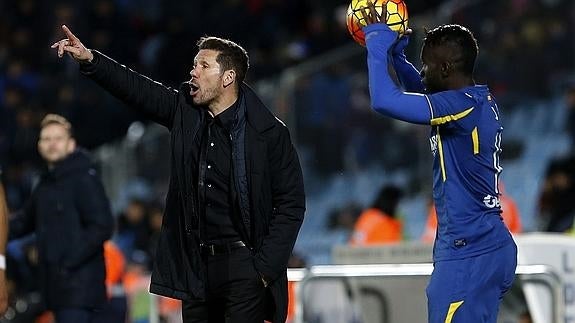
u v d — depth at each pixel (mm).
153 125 52938
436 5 66375
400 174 49594
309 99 50906
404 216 48781
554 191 41000
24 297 36844
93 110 64000
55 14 69812
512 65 50906
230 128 21453
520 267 28094
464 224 19938
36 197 30359
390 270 28984
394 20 19953
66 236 29859
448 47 20125
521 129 50469
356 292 31188
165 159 51875
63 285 29750
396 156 49688
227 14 71938
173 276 21281
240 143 21406
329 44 66938
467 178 19953
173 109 21750
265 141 21438
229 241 21562
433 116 19484
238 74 21609
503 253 20031
